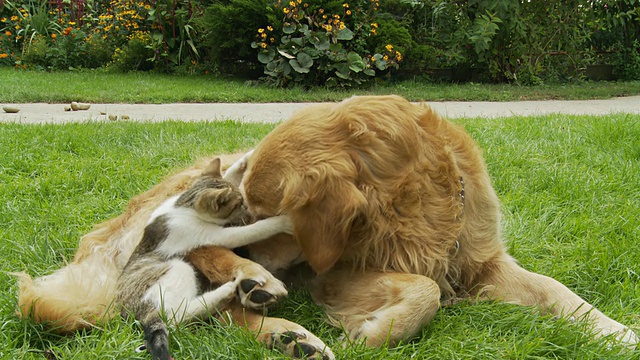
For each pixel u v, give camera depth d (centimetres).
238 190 194
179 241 186
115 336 170
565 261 205
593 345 171
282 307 186
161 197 213
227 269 181
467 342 171
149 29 741
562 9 670
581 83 689
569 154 281
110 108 478
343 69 593
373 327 172
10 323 174
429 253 182
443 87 632
